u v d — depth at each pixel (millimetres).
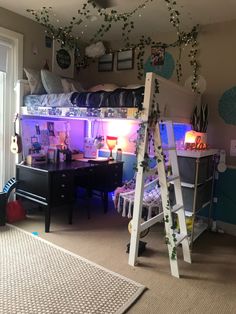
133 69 4090
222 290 2203
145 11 3186
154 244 2957
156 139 2381
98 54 4207
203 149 3117
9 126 3576
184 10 3102
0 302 1907
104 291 2080
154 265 2516
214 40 3414
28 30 3590
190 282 2289
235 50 3283
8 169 3621
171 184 2826
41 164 3465
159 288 2176
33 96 3404
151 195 3012
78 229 3252
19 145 3471
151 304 1979
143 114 2338
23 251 2625
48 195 3076
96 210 3947
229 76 3338
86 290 2082
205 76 3502
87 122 4477
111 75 4320
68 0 3025
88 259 2549
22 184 3420
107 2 2996
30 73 3523
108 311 1868
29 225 3285
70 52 4219
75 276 2260
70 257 2561
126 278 2258
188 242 2629
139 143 2373
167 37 3770
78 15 3424
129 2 2975
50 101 3207
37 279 2193
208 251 2902
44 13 3406
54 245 2785
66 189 3248
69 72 4238
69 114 3057
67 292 2049
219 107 3428
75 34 4047
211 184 3396
